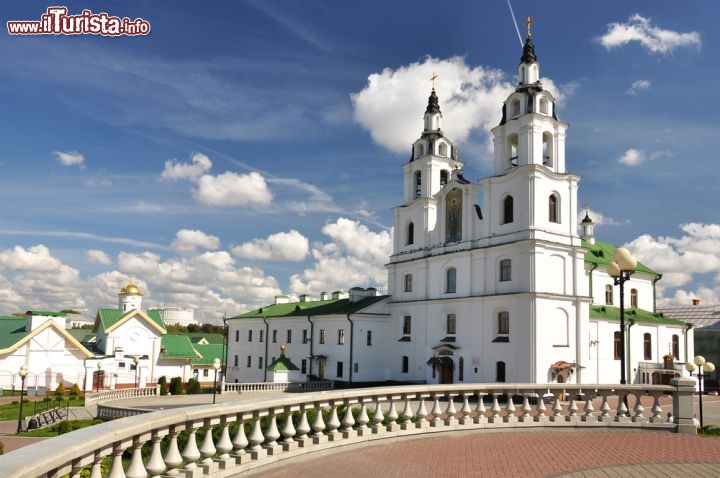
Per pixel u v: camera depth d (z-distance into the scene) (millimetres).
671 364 52156
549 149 47125
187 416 9273
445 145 58469
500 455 14180
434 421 16906
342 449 13922
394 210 59750
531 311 42781
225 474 10281
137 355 67312
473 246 49406
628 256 19406
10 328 66688
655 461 13844
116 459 7625
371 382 57562
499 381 44906
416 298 55531
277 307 77562
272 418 12109
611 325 50969
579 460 13797
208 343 90312
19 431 35094
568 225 46000
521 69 47438
